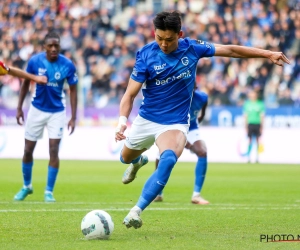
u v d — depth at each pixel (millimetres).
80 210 27578
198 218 25172
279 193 38875
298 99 78375
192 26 86688
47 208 28281
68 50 86000
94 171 56969
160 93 21172
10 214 25531
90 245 17562
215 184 45656
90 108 76562
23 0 92000
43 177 50250
